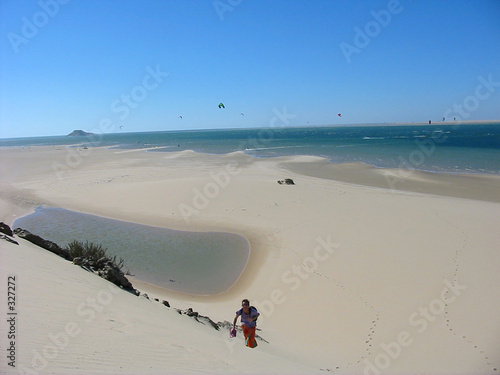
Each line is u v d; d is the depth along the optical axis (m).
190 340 6.62
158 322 7.16
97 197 27.77
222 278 14.45
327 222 19.73
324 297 12.24
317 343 9.73
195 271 15.12
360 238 17.08
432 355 8.89
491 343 9.18
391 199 24.36
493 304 10.95
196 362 5.43
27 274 7.25
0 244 8.84
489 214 20.03
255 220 20.92
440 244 15.73
